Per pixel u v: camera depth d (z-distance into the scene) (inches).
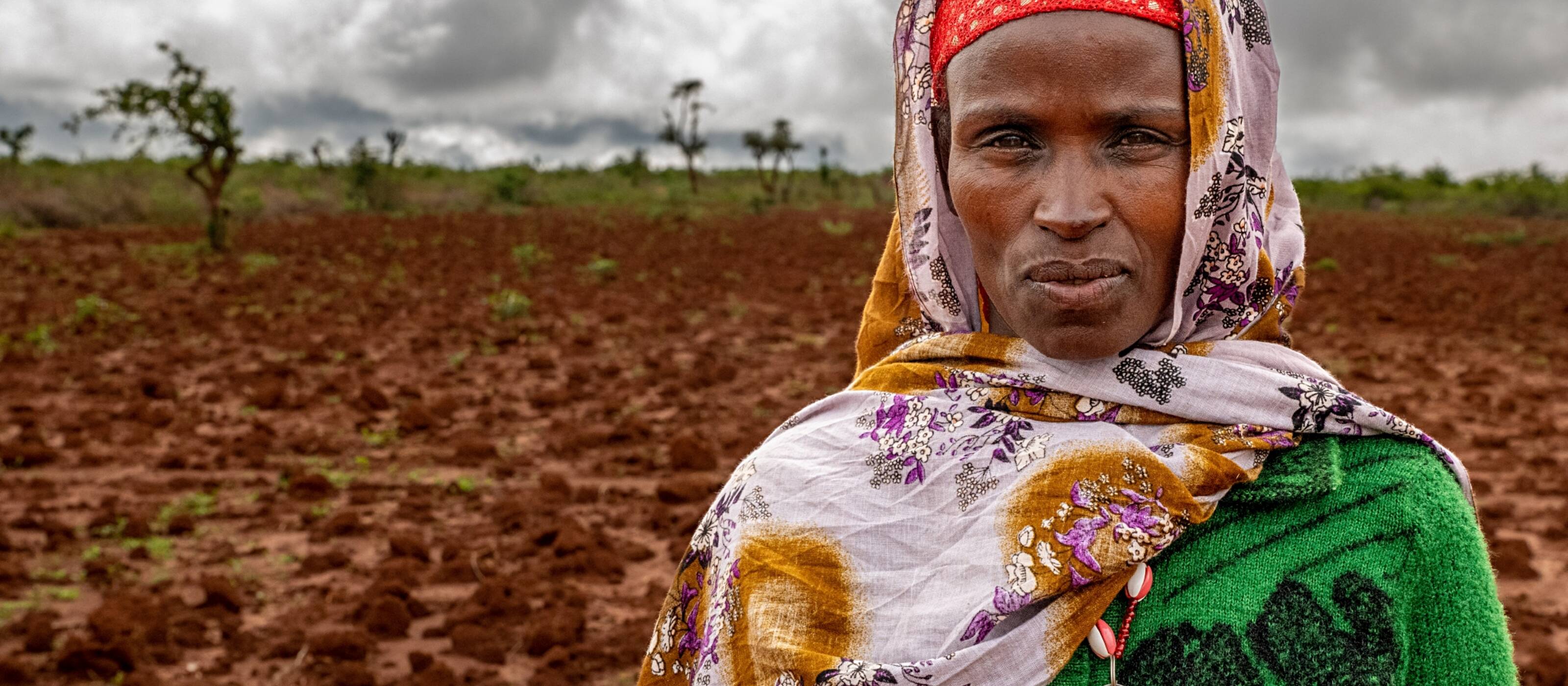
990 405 40.7
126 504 249.3
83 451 287.6
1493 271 882.8
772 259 918.4
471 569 211.0
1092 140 36.4
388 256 900.6
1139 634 36.9
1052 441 39.0
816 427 44.8
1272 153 40.4
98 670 168.7
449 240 1073.5
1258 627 35.8
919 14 42.4
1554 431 313.6
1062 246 36.2
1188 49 36.1
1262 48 40.4
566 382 396.8
